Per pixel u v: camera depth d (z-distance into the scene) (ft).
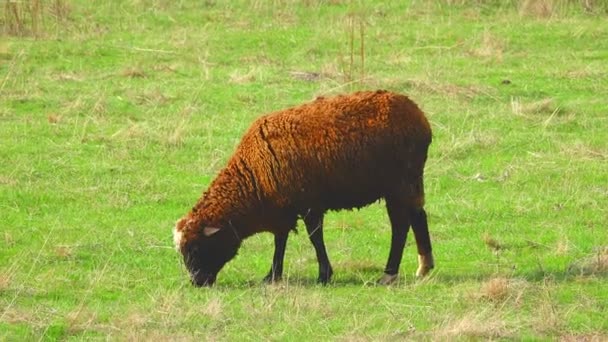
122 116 148.77
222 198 99.25
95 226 116.06
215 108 151.94
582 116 148.77
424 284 98.68
